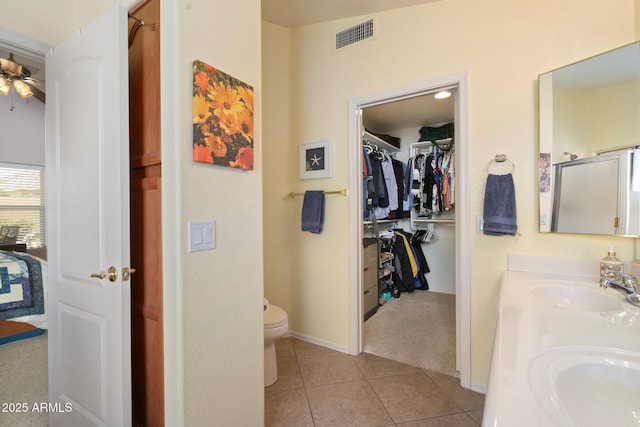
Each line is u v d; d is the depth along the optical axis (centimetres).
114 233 112
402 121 354
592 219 141
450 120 350
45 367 205
